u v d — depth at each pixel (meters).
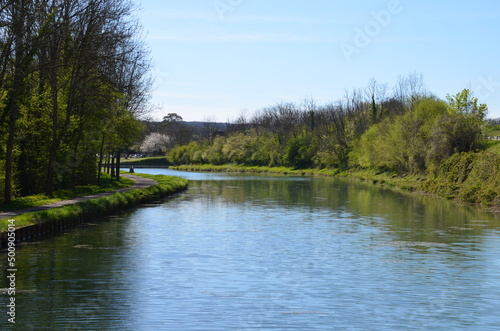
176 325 13.99
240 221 34.34
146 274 19.52
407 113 80.94
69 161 44.06
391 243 26.38
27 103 35.91
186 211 39.78
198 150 161.50
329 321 14.45
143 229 30.33
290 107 145.88
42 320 14.27
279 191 61.59
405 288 17.88
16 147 39.03
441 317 14.88
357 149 101.88
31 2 31.91
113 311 15.10
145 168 161.00
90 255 22.77
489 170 51.41
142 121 61.31
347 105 120.38
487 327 14.12
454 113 68.25
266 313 15.06
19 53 32.06
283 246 25.42
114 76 47.06
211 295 16.84
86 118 44.31
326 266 21.12
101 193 45.94
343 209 41.84
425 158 68.75
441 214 38.66
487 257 23.03
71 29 35.62
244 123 172.25
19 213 29.06
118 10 39.44
